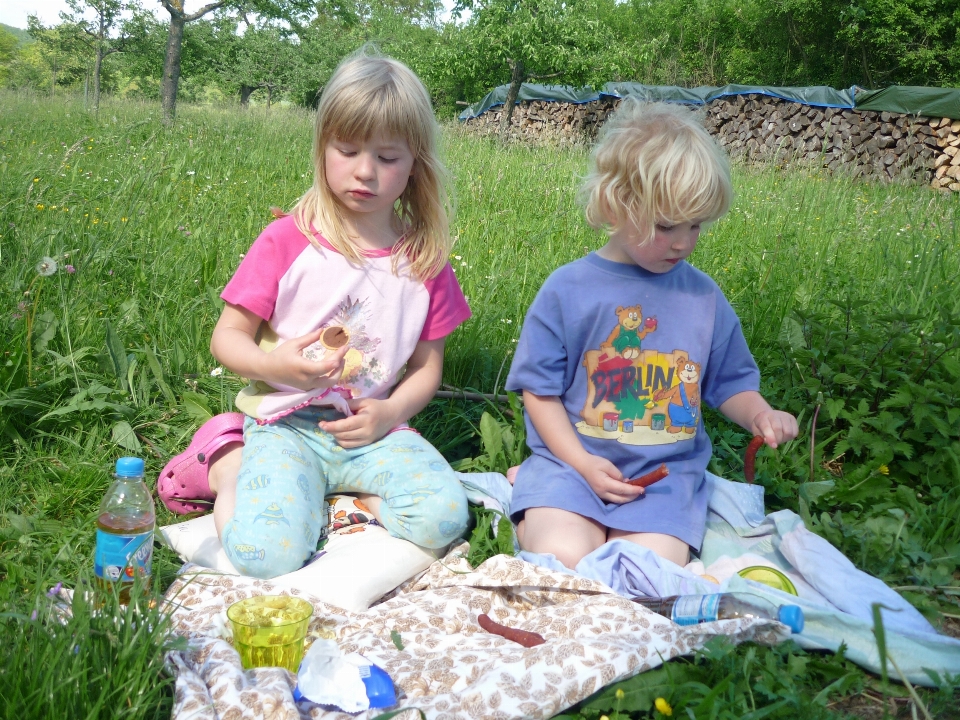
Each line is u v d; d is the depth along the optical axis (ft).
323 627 6.02
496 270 13.35
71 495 7.33
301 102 137.18
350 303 7.54
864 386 9.08
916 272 14.39
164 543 6.80
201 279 11.70
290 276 7.41
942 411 8.62
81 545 6.63
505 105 62.95
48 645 4.45
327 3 77.87
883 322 9.30
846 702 5.48
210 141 28.32
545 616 6.00
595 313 7.54
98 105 44.52
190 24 131.44
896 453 8.66
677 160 6.72
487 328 11.02
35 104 44.01
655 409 7.61
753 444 7.48
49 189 15.29
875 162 44.32
